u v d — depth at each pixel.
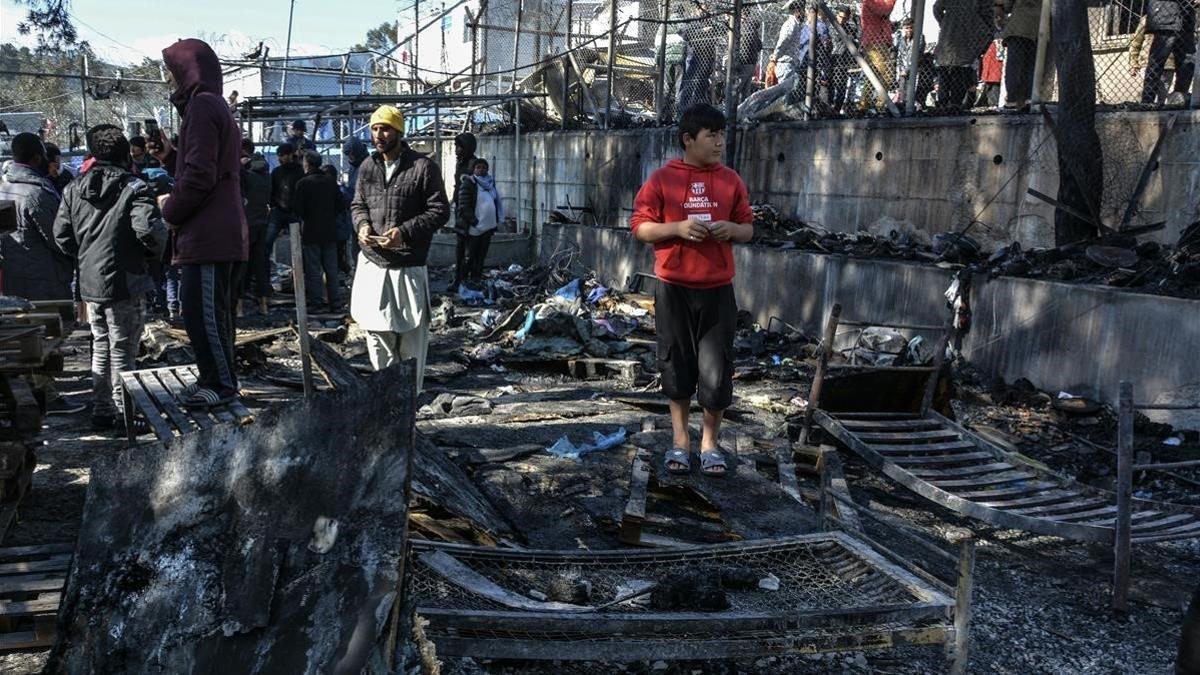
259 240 10.98
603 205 14.97
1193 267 6.93
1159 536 4.39
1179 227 7.78
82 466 5.53
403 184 5.68
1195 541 5.35
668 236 4.87
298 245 4.07
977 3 9.80
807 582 3.68
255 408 6.19
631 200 14.28
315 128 16.11
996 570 4.84
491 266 16.11
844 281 9.32
